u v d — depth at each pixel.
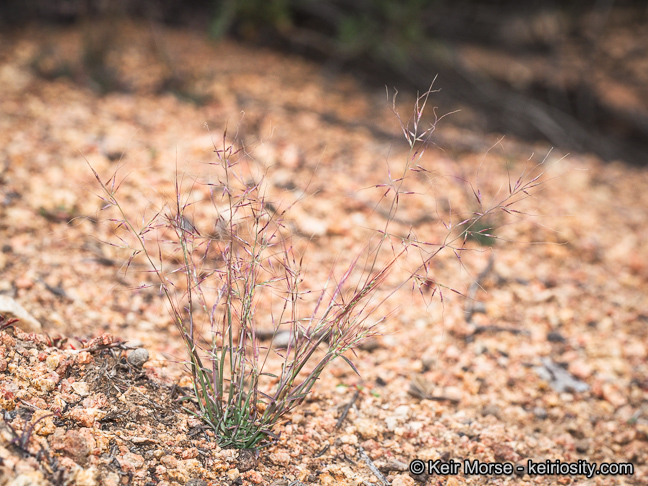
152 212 3.86
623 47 8.11
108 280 3.50
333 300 2.51
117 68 5.84
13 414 2.24
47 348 2.65
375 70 6.84
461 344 3.65
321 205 4.45
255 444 2.52
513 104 6.68
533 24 7.72
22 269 3.39
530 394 3.37
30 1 6.46
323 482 2.48
